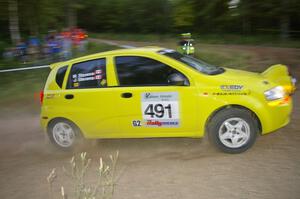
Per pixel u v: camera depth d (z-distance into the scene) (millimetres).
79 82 6496
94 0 45844
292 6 26391
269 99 5777
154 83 6031
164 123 6008
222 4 35250
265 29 31859
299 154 5727
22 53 17719
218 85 5793
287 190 4668
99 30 47094
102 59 6391
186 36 15641
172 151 6254
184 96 5840
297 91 9984
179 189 4906
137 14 41969
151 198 4742
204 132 5957
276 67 6664
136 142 6859
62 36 18422
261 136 6562
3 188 5426
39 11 22453
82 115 6410
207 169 5430
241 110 5766
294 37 28766
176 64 5984
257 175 5117
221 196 4633
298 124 7121
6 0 19188
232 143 5844
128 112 6121
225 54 18172
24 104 10852
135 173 5527
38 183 5504
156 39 34250
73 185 5309
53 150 6926
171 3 39875
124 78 6203
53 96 6621
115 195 4883
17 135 8023
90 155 6453
